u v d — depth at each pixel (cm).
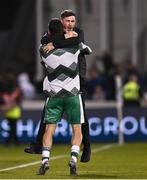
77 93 2184
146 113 4081
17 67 5478
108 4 5447
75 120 2192
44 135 2188
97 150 3503
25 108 4134
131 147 3681
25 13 5566
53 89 2178
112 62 5184
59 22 2184
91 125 4062
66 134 4009
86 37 5438
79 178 2105
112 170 2431
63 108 2202
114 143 4003
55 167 2531
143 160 2912
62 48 2172
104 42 5428
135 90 4200
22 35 5538
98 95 4694
